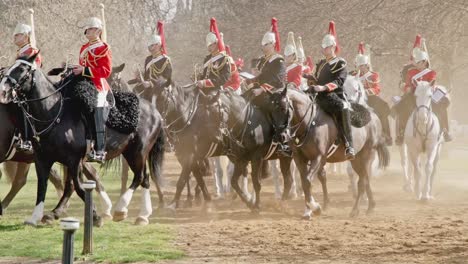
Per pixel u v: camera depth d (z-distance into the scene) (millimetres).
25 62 14359
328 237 14203
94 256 12312
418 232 14648
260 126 17797
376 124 18500
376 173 25344
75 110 14820
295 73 20234
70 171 14867
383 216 17359
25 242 13562
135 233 14719
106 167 16453
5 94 14039
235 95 18141
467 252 12500
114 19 45219
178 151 17875
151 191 23312
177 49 55969
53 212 15406
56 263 12031
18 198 20922
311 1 40125
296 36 40031
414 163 20656
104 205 16391
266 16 43219
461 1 33625
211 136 17766
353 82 19016
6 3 40469
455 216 17234
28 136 14703
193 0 59719
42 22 40469
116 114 15242
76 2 42344
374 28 37281
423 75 21109
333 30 18750
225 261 12109
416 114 20312
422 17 35594
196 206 19734
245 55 42906
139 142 15828
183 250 13055
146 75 18469
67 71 15250
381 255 12406
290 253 12711
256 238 14180
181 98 17594
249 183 25609
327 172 29469
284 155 17891
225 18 51094
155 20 46938
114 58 47469
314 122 16719
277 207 18672
